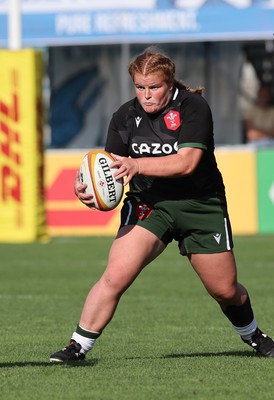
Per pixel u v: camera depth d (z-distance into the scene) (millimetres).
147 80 21797
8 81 60344
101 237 65500
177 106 22250
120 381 21766
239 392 20641
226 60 86562
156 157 22438
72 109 88312
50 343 28281
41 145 62188
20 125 61031
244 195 66312
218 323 32688
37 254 55969
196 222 22844
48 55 87562
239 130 87188
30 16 80000
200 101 22203
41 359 25141
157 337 29625
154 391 20703
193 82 87000
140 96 22062
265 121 86938
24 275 47125
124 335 30062
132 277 22953
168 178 22438
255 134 87188
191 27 78375
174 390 20797
